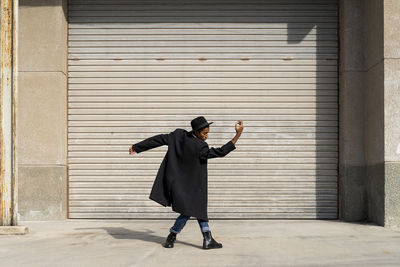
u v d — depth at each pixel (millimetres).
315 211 9531
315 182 9547
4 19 7680
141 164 9617
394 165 8297
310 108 9586
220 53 9648
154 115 9617
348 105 9266
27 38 9414
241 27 9672
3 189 7680
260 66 9625
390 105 8312
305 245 6676
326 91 9594
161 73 9648
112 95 9648
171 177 6281
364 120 9266
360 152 9258
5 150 7672
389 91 8320
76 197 9609
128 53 9688
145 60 9672
